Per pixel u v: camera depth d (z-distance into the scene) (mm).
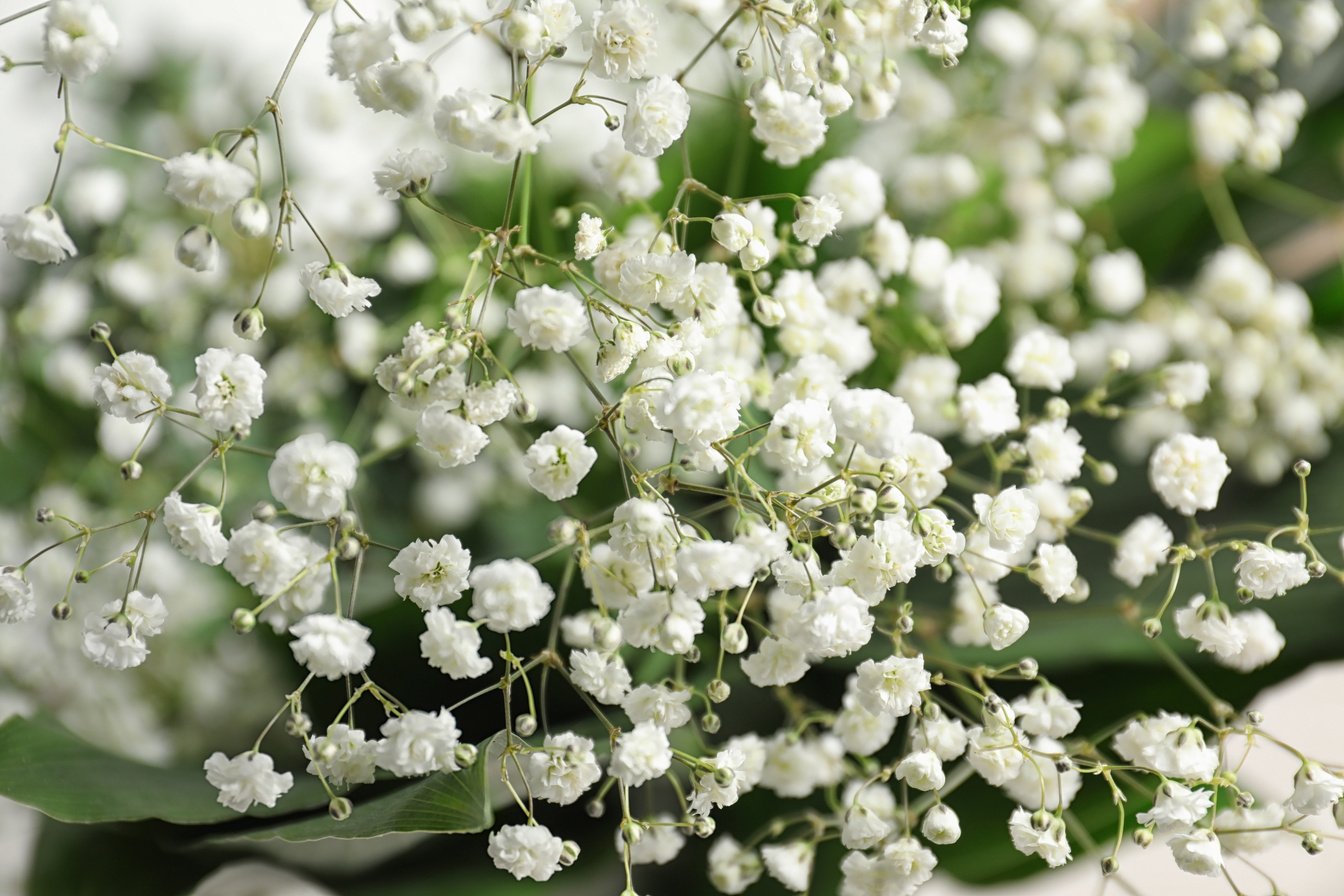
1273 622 343
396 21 281
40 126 408
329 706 353
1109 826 343
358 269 384
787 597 319
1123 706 343
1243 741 396
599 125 367
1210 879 397
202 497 379
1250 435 385
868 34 311
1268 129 375
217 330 385
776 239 319
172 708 371
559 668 297
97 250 399
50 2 280
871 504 287
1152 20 408
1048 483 322
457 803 292
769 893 346
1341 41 407
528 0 293
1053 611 347
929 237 379
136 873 337
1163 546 324
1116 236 402
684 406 281
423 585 288
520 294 284
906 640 337
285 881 354
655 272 290
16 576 292
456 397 289
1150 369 383
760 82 294
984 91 389
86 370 386
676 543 291
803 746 331
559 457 290
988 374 384
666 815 349
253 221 278
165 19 422
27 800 312
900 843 305
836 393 307
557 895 345
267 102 284
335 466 285
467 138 279
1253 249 394
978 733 304
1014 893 382
